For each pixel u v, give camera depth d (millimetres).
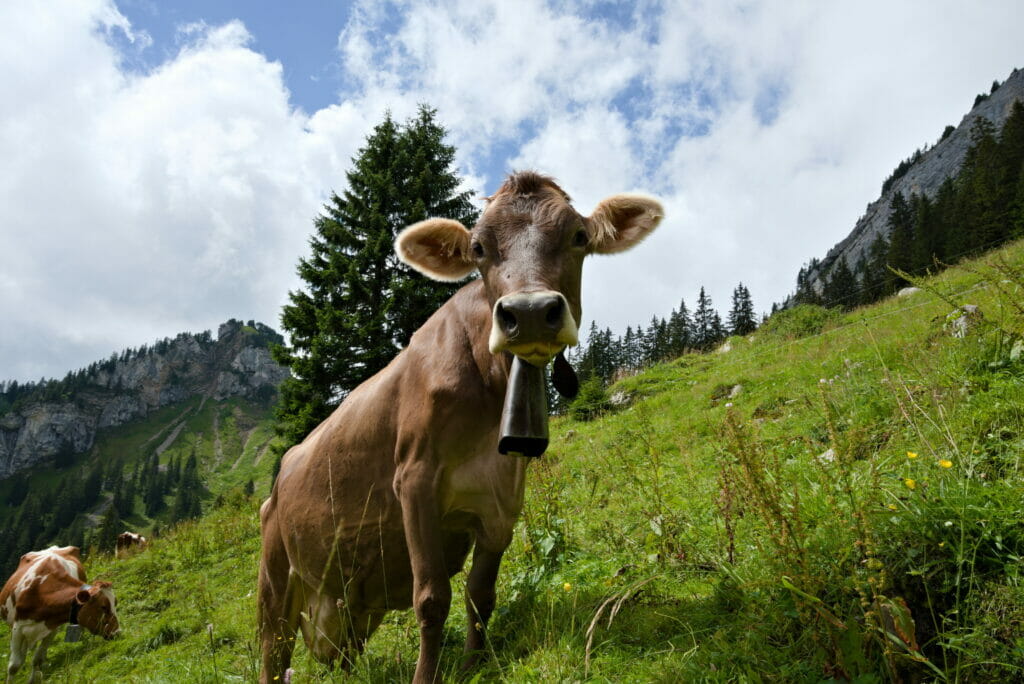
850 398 6324
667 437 9430
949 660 2320
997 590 2387
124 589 12805
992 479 3100
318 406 19766
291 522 4680
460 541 3982
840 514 2719
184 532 16422
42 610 9297
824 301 83938
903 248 75750
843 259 88938
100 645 9344
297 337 21234
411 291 19828
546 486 6070
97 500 186625
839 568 2641
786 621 2676
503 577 5141
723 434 3297
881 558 2662
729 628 2943
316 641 4559
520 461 3705
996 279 5020
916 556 2602
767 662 2588
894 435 4191
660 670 2818
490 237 3375
